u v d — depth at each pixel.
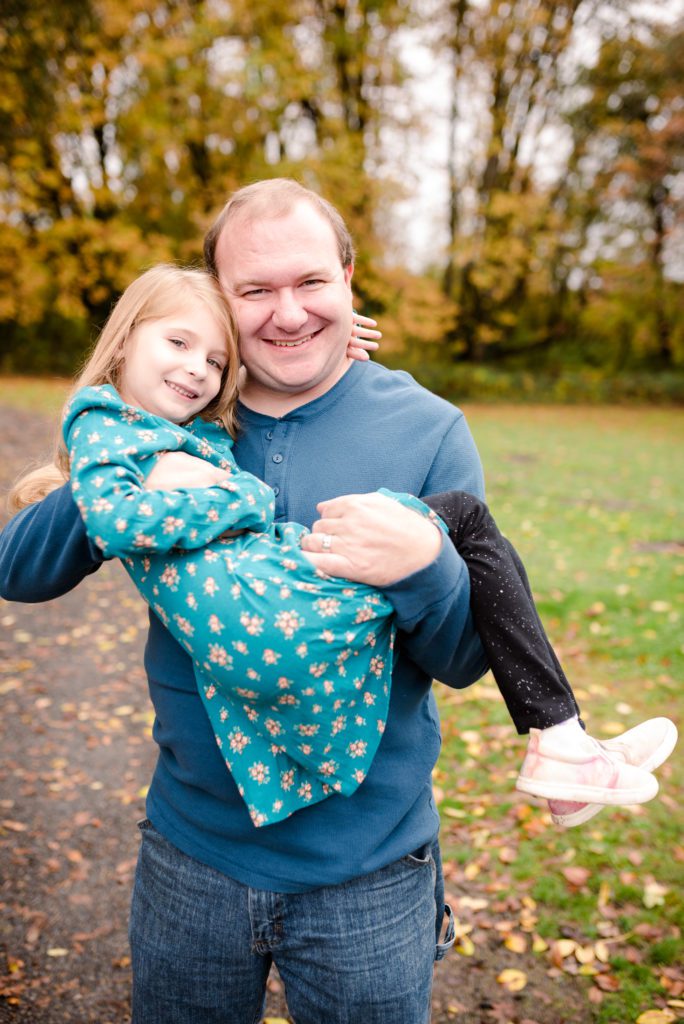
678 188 22.30
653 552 7.47
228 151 19.20
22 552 1.40
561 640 5.45
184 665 1.42
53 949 2.94
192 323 1.42
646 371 25.41
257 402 1.56
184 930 1.41
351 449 1.47
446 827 3.56
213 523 1.25
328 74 18.66
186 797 1.44
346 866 1.34
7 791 3.87
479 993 2.71
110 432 1.30
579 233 23.55
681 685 4.79
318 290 1.42
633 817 3.58
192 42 16.31
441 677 1.43
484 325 23.88
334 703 1.24
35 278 18.28
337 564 1.25
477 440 14.71
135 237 18.55
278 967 1.44
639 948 2.87
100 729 4.48
